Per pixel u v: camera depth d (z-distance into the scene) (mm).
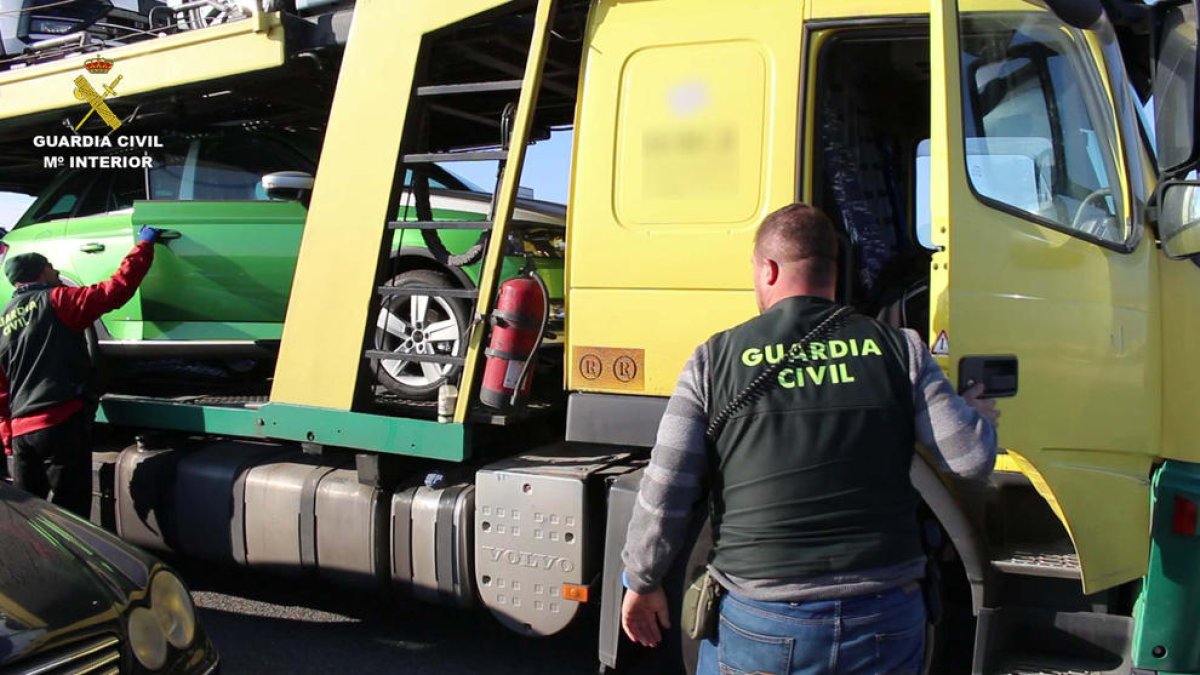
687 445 2344
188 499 4918
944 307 2914
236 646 4785
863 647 2223
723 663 2342
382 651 4746
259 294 6047
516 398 3930
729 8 3598
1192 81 3123
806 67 3492
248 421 4711
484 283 4000
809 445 2262
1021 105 3320
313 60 4898
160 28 5676
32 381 5031
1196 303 3479
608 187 3730
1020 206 3229
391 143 4242
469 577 4074
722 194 3562
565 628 3805
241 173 6293
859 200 4031
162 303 6082
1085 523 3209
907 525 2320
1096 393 3270
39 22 6410
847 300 3721
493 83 4035
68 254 6438
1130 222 3555
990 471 2266
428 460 4457
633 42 3725
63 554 2984
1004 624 3352
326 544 4488
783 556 2252
